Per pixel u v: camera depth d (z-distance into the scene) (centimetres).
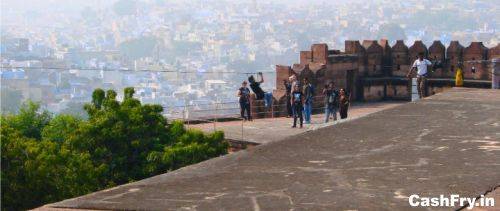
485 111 1374
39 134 3238
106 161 2573
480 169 800
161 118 2666
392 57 3800
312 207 630
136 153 2597
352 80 3753
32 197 2419
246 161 834
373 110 3431
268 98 3391
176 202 644
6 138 2433
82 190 2419
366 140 1001
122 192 679
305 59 3709
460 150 929
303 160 845
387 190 694
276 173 768
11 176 2411
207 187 702
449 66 3662
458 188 707
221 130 2831
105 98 2730
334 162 836
